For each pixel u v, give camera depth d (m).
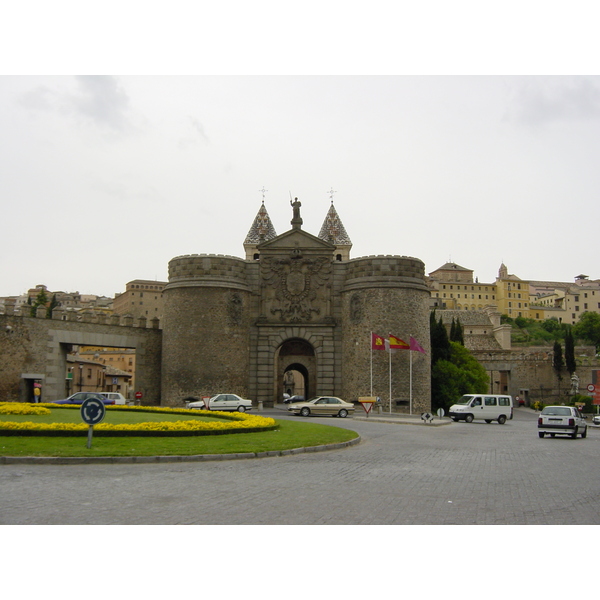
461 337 86.75
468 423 51.53
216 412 39.22
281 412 54.88
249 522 11.92
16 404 38.47
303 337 61.50
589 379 94.56
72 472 17.75
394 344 53.97
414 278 59.69
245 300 61.19
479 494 15.43
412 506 13.76
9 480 16.00
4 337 53.94
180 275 60.19
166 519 12.01
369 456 23.30
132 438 24.94
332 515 12.70
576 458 24.77
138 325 62.53
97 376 101.88
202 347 58.66
